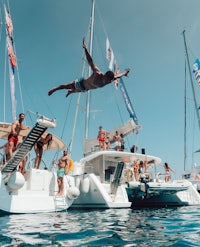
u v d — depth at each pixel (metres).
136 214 9.80
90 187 12.84
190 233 5.57
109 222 7.32
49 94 5.54
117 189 12.98
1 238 4.91
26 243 4.49
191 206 14.65
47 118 8.14
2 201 8.95
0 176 8.76
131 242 4.62
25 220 7.63
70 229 5.99
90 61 5.03
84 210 11.44
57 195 10.58
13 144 9.32
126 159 15.93
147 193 14.20
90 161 15.37
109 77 5.02
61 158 11.22
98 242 4.61
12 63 14.35
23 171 10.61
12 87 14.15
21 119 9.77
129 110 18.42
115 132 16.77
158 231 5.81
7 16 14.85
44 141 11.51
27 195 9.66
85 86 5.28
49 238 4.93
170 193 14.69
